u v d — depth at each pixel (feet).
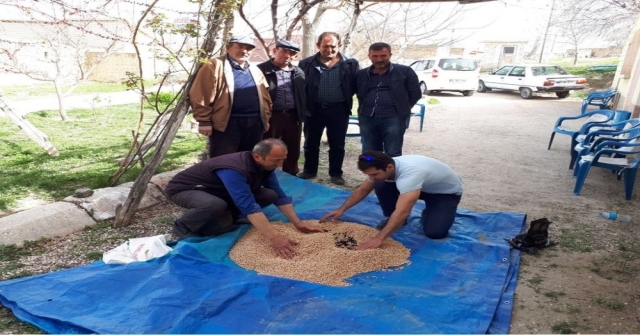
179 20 14.23
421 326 8.29
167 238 12.22
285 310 8.66
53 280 9.44
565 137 30.25
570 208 15.89
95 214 13.60
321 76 16.92
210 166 11.66
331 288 9.39
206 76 13.48
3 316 8.70
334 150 17.94
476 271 10.64
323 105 17.22
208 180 11.86
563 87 54.80
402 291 9.37
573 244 12.73
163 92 44.80
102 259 10.66
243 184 11.19
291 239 11.71
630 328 8.82
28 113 32.22
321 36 16.66
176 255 10.32
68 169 18.06
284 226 12.67
